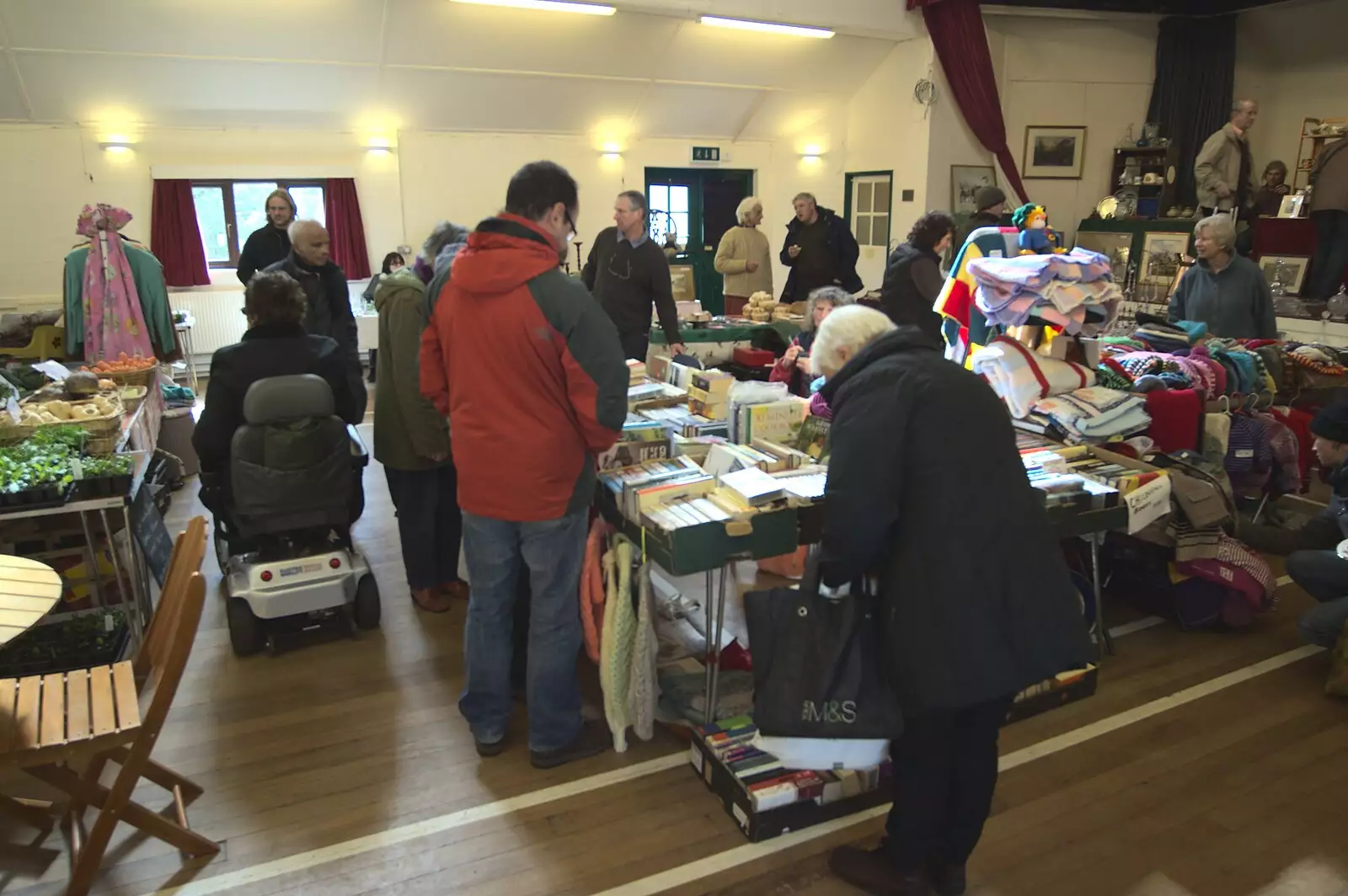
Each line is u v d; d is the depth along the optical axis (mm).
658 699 2594
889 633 1737
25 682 1953
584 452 2250
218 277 8625
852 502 1678
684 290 6648
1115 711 2725
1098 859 2094
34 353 5781
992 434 1711
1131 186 8031
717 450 2734
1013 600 1678
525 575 2645
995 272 2922
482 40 7496
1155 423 3354
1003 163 8312
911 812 1847
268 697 2793
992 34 8164
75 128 7777
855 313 1894
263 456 2975
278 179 8531
